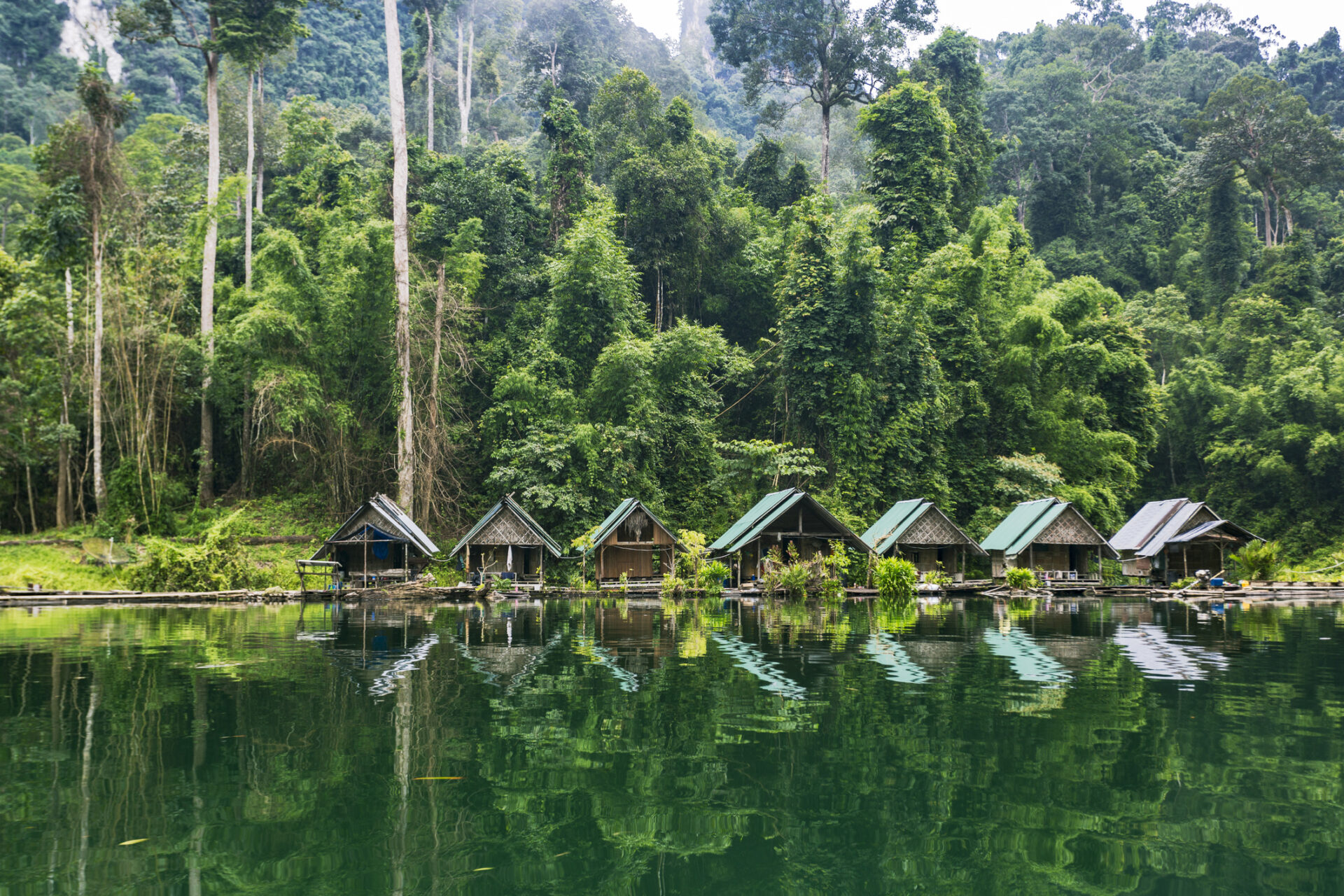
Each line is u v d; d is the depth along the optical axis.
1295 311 61.09
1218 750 7.16
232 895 4.37
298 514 37.19
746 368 43.25
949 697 9.53
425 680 10.70
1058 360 43.62
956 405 42.28
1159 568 35.72
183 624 18.66
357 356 38.28
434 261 40.75
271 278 36.88
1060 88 80.25
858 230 39.12
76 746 7.34
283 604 25.73
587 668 11.75
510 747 7.30
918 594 31.16
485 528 30.94
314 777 6.45
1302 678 10.88
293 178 47.72
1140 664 12.20
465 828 5.39
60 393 35.97
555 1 86.88
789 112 90.62
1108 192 77.25
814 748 7.24
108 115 35.34
